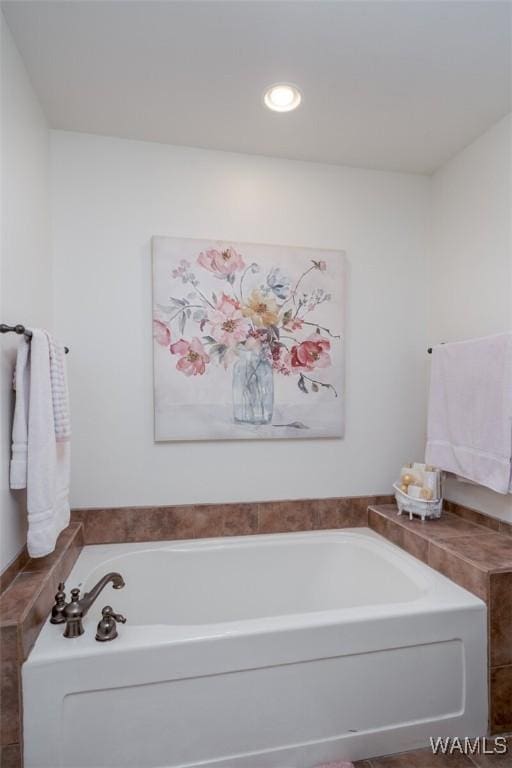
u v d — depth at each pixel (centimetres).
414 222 242
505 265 190
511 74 163
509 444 172
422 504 208
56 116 190
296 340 223
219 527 216
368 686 142
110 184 206
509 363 172
